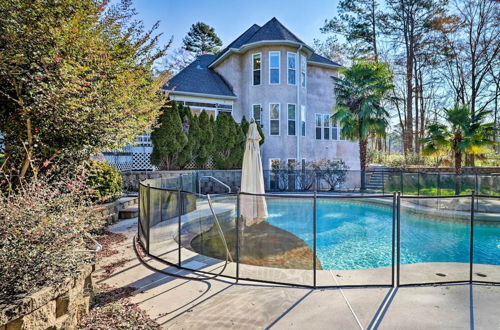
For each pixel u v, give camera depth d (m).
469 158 19.88
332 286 3.82
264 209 6.58
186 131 13.64
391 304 3.32
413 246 5.70
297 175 15.30
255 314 3.13
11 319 2.06
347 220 8.82
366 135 15.01
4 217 2.55
